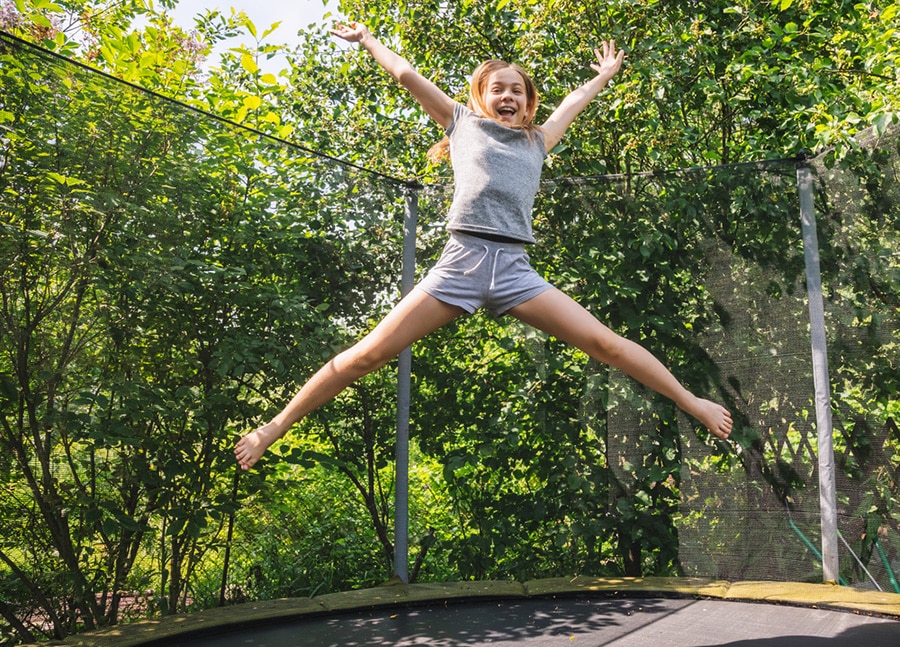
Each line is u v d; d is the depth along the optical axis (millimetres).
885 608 2188
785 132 3428
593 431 2846
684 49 3396
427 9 4125
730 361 2701
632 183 2879
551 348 2898
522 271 1756
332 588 3086
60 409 2209
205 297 2521
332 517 3184
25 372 2154
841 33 3307
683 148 3582
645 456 2775
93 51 3389
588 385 2861
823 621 2166
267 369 2668
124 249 2303
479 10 4062
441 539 3016
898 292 2357
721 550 2664
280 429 1742
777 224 2676
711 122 3891
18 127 2070
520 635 2170
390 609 2504
